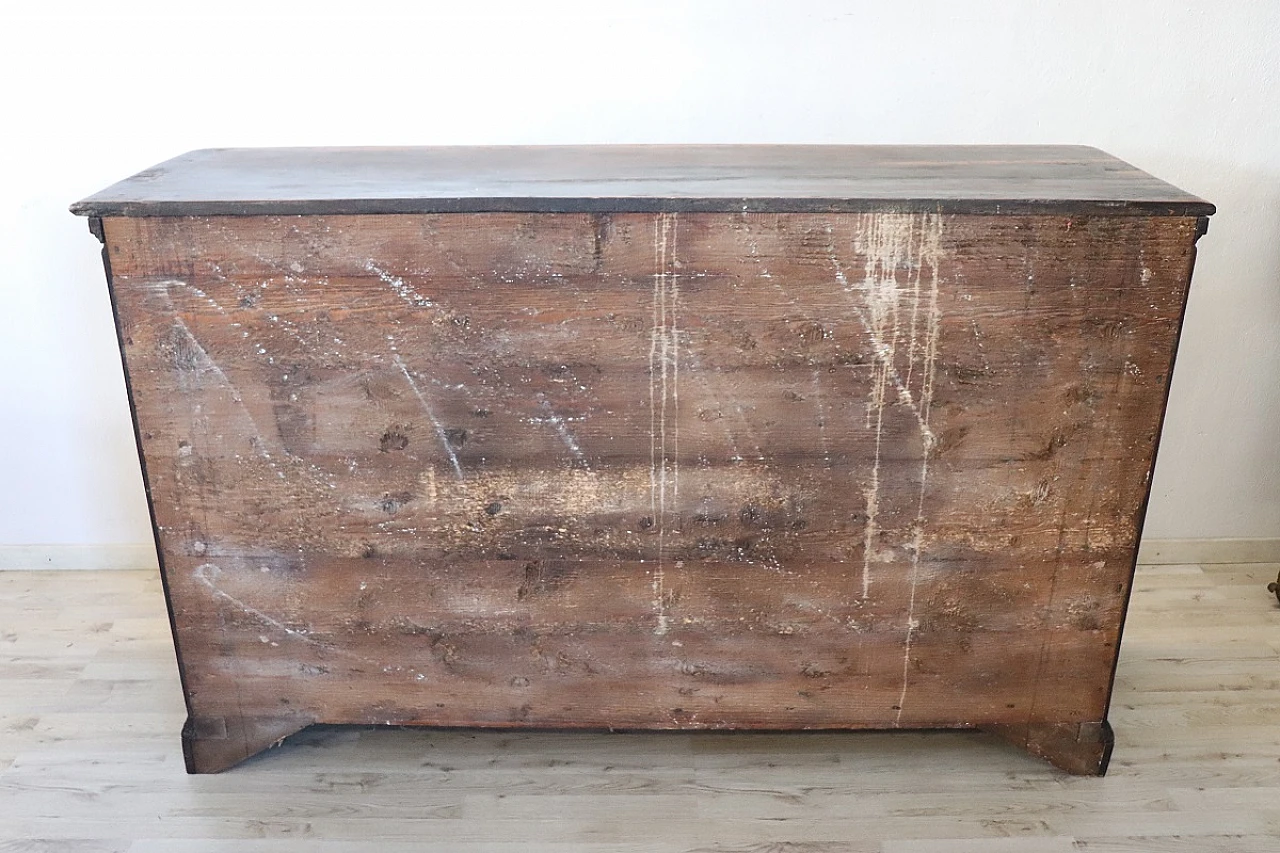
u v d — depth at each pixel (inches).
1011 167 69.1
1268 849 65.3
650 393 62.1
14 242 86.1
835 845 65.7
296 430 63.3
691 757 73.9
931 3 80.7
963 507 64.6
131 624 88.3
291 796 70.1
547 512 64.8
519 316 60.6
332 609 67.5
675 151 75.7
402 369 61.9
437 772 72.4
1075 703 69.7
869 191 60.4
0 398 90.9
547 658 68.5
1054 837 66.3
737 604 66.9
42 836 66.3
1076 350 61.2
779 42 82.0
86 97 82.8
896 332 60.7
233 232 59.2
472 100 83.7
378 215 58.7
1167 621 88.7
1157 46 81.9
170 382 62.4
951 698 69.7
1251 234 86.7
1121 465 63.8
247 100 83.4
